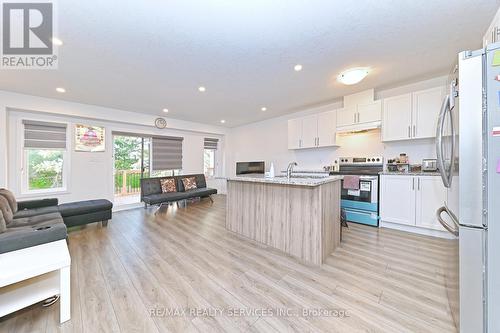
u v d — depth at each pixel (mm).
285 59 2463
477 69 1049
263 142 6020
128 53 2301
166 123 5469
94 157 4469
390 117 3303
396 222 3119
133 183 5629
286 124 5398
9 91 3396
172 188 5242
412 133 3088
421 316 1390
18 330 1293
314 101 4195
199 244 2693
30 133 3779
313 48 2227
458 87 1128
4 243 1521
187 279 1867
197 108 4648
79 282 1812
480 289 1067
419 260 2188
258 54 2346
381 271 1977
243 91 3564
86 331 1287
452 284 1406
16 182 3658
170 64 2568
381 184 3277
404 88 3410
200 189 5668
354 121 3699
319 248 2125
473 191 1070
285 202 2447
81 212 3146
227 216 3246
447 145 1464
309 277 1894
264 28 1888
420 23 1831
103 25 1830
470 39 2074
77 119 4266
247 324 1342
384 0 1566
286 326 1322
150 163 5395
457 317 1259
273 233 2568
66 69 2668
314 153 4766
